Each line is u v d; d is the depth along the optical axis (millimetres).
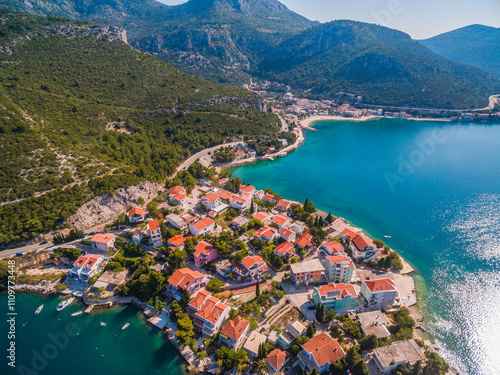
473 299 103125
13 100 173125
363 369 71375
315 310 95438
